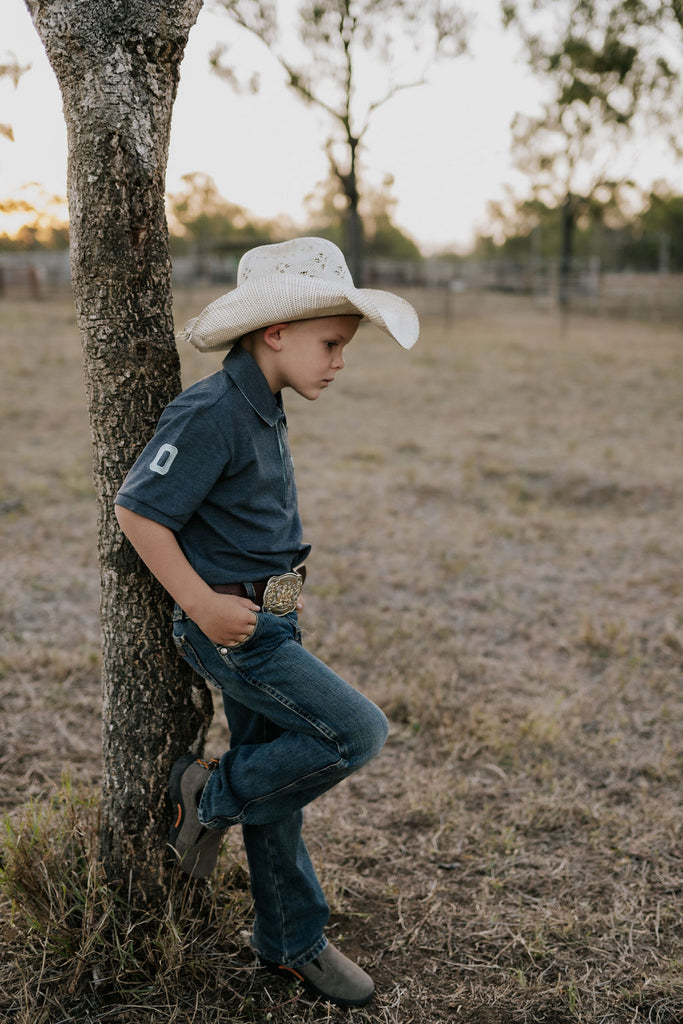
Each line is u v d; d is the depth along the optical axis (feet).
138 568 6.03
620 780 9.66
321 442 27.99
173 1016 5.90
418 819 8.87
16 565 15.81
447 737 10.51
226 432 5.22
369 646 12.98
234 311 5.37
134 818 6.35
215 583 5.44
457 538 18.51
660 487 22.93
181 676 6.32
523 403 35.78
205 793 5.84
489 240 217.56
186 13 5.54
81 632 13.15
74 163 5.54
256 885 6.33
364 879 7.89
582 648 13.21
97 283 5.67
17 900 6.44
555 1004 6.41
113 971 6.13
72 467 22.85
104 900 6.30
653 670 12.41
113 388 5.82
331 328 5.48
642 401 36.19
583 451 27.09
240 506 5.45
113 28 5.32
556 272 118.73
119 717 6.26
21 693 11.05
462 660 12.58
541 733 10.32
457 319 82.79
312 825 8.70
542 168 91.30
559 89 54.39
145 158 5.54
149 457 5.11
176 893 6.49
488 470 24.25
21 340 47.80
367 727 5.58
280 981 6.45
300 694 5.49
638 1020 6.24
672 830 8.63
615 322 82.89
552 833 8.69
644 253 157.58
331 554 17.29
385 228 229.86
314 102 65.36
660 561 17.38
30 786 8.93
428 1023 6.20
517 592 15.62
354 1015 6.24
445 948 7.02
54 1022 5.85
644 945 7.07
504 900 7.64
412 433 29.81
